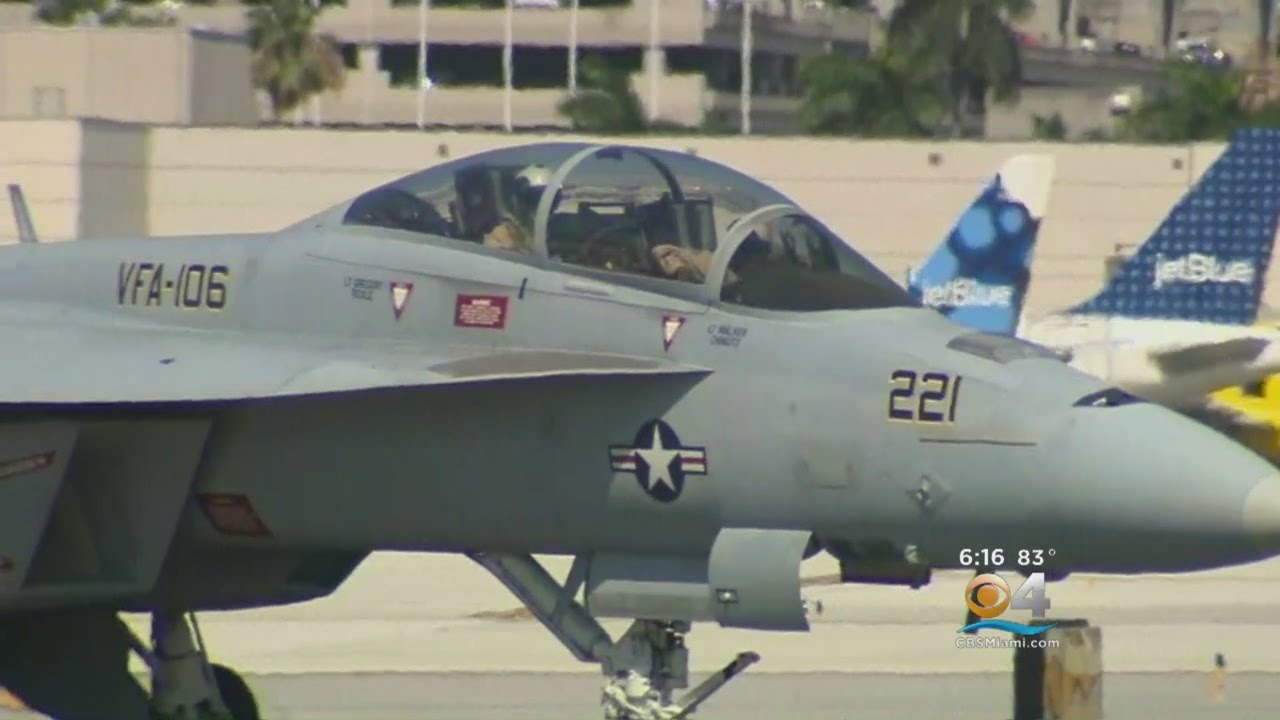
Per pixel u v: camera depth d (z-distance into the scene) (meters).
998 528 35.06
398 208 41.22
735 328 37.31
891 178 171.25
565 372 36.62
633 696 38.56
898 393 35.75
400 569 80.38
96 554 41.22
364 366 38.56
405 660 58.84
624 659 39.16
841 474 35.94
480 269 39.56
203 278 42.75
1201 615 70.00
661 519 37.53
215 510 41.22
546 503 38.25
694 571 37.81
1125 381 126.06
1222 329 125.75
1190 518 33.44
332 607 69.62
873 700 52.69
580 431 37.81
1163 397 126.38
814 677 56.16
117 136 167.88
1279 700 53.25
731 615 36.94
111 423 40.66
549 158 40.34
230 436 40.72
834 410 36.06
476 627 65.31
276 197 171.62
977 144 171.00
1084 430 34.44
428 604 70.56
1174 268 135.62
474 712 50.94
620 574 38.28
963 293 127.44
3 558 40.41
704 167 39.59
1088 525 34.31
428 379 37.06
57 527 41.38
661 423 37.19
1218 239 134.88
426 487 39.19
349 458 39.75
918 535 35.72
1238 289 134.75
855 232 171.75
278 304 41.47
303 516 40.56
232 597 43.12
